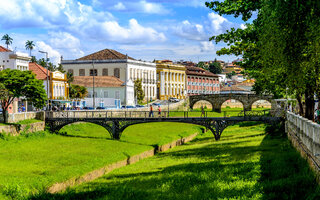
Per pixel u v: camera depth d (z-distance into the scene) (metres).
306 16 21.08
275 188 21.52
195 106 144.12
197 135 76.38
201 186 25.33
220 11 33.88
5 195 28.08
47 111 63.72
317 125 20.92
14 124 54.31
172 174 31.31
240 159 32.66
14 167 37.69
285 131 46.28
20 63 77.94
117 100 109.38
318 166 20.11
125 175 35.47
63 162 40.91
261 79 48.19
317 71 28.67
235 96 132.12
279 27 23.91
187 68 180.25
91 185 31.73
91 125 71.75
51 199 27.48
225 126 58.75
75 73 136.12
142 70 142.12
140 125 79.56
